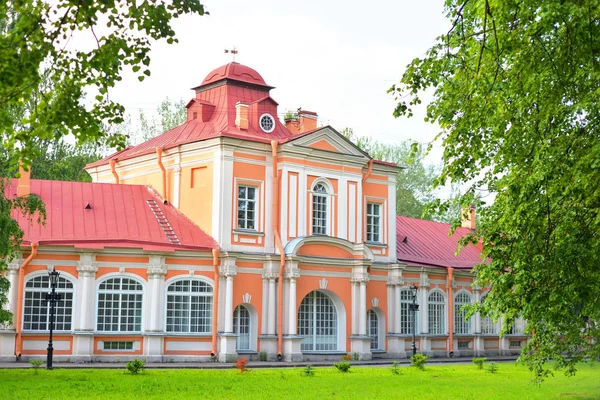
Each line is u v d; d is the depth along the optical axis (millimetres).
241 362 33969
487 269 19469
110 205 43562
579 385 29656
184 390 25344
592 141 17375
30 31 14141
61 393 23531
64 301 39406
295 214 45594
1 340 37781
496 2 17609
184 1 15641
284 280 44312
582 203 18375
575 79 17453
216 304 41969
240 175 44219
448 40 18375
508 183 18953
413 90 18688
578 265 18344
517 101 17922
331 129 47281
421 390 26875
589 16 16422
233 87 48531
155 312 40625
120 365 37250
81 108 15438
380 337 49812
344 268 46969
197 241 42875
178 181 45625
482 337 56375
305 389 26438
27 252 38875
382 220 50562
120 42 14906
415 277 52406
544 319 20156
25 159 15203
